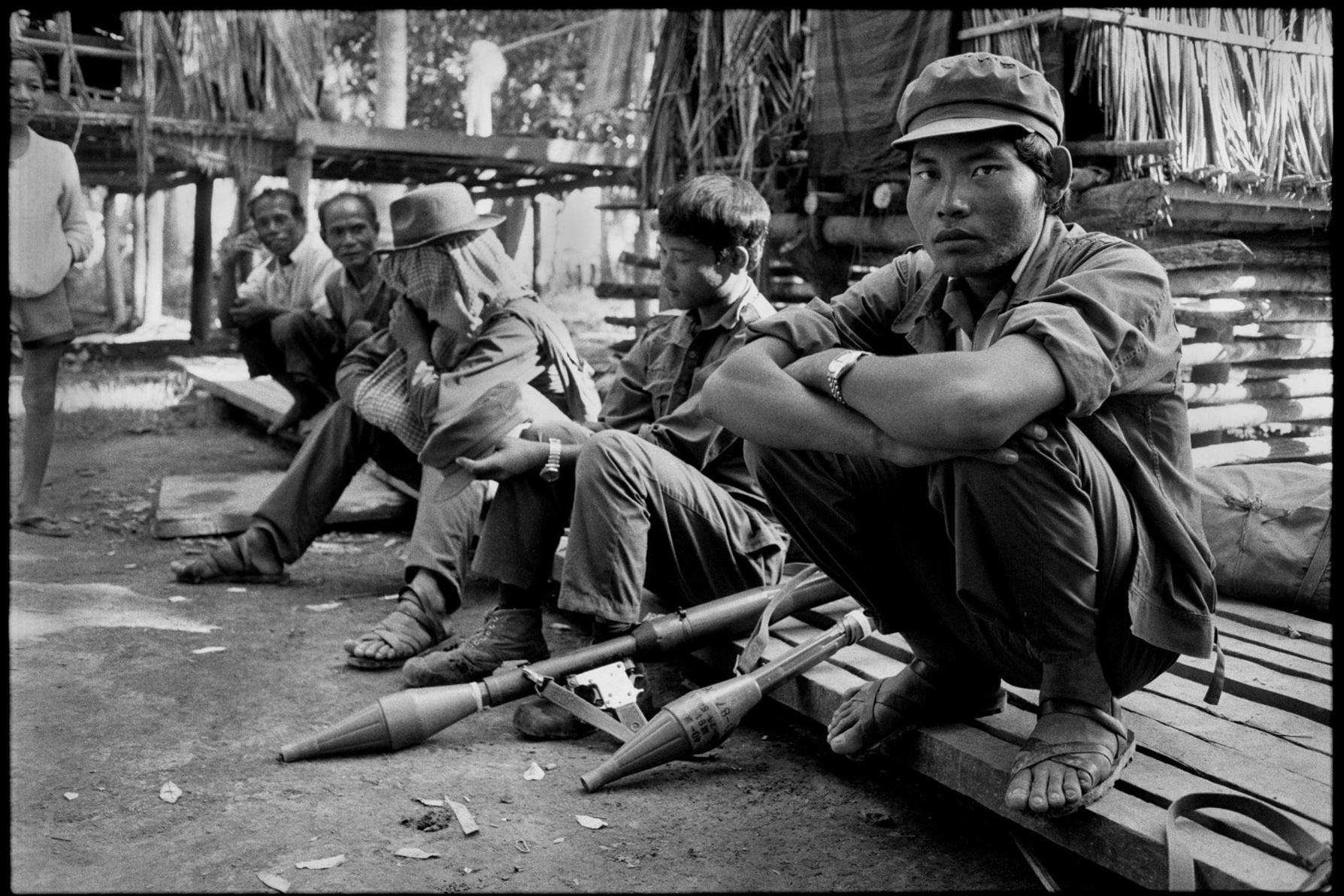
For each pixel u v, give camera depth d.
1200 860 2.16
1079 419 2.41
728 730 3.01
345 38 16.34
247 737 3.28
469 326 4.07
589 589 3.26
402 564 5.12
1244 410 5.30
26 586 4.66
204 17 9.88
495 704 3.24
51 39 9.54
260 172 10.73
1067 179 2.49
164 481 6.13
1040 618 2.36
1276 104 5.47
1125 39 5.00
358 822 2.79
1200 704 2.89
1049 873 2.51
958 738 2.69
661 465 3.33
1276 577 3.55
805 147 6.84
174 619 4.30
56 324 5.44
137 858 2.60
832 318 2.74
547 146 12.02
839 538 2.60
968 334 2.58
